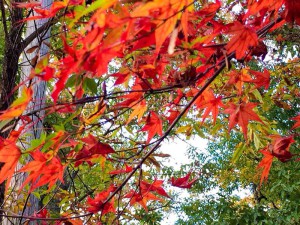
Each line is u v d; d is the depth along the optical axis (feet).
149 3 2.62
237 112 4.27
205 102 4.41
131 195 4.52
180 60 3.98
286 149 4.30
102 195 4.49
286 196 12.07
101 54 2.91
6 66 6.01
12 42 5.95
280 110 14.46
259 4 3.39
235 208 12.07
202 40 3.49
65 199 6.05
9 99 5.98
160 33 2.86
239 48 3.46
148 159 4.44
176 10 2.78
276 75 7.63
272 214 11.50
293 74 7.48
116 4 2.62
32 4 3.74
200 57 3.97
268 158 4.39
